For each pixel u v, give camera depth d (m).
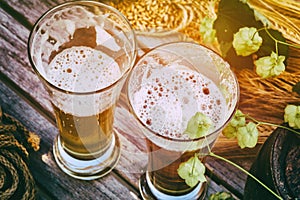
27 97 0.55
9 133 0.50
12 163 0.49
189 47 0.46
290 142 0.48
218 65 0.46
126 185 0.52
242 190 0.52
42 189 0.51
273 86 0.55
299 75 0.55
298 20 0.57
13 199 0.48
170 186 0.49
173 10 0.57
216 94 0.48
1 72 0.55
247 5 0.50
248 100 0.55
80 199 0.51
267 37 0.53
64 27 0.48
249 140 0.42
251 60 0.54
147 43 0.56
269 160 0.48
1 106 0.54
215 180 0.52
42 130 0.53
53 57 0.49
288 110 0.43
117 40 0.48
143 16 0.57
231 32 0.51
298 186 0.47
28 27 0.57
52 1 0.58
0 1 0.57
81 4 0.47
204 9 0.57
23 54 0.56
